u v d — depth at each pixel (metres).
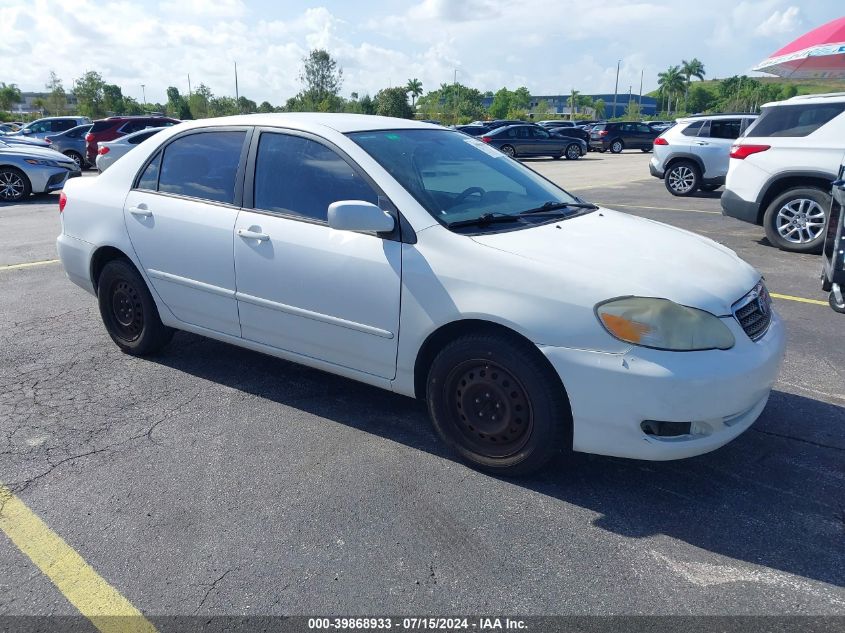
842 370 4.46
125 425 3.71
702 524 2.84
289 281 3.61
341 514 2.91
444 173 3.67
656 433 2.82
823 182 7.79
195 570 2.57
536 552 2.67
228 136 4.01
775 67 12.54
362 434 3.61
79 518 2.89
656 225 3.79
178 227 4.07
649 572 2.55
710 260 3.22
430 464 3.31
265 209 3.75
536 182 4.10
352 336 3.47
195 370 4.47
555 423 2.96
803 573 2.54
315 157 3.62
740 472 3.24
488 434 3.16
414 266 3.19
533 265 2.94
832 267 5.17
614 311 2.77
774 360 3.02
